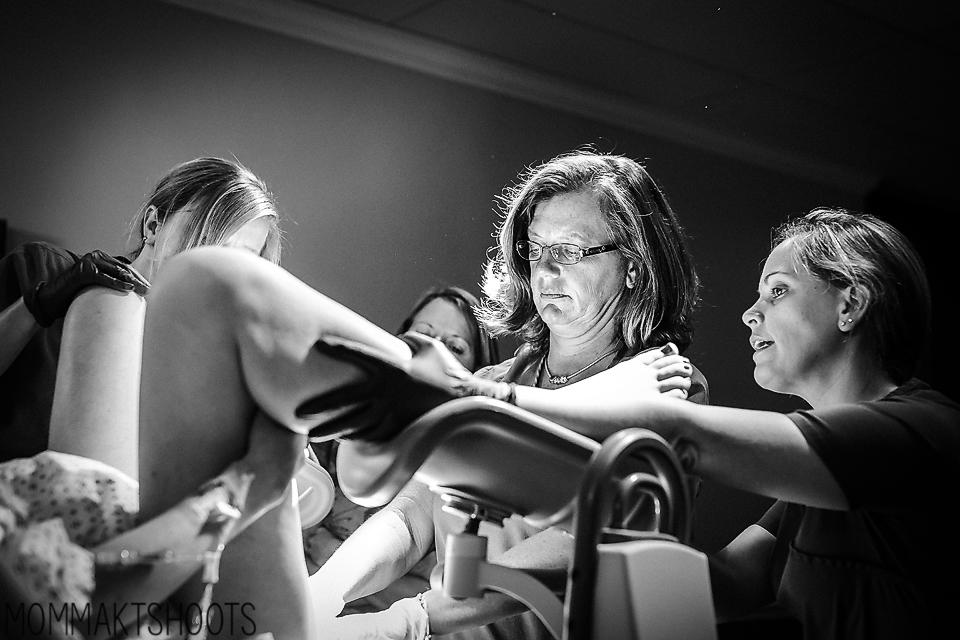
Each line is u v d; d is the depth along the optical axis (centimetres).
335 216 333
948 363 466
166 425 59
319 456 186
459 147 363
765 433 71
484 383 63
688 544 59
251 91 318
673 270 117
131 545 53
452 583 62
